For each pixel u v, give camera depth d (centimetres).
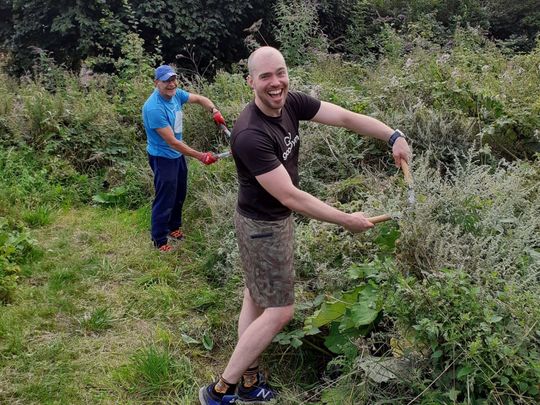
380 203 362
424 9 1312
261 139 269
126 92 755
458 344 257
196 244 511
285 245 293
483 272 289
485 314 257
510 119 499
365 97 616
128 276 471
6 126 688
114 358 370
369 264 327
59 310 420
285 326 338
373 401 291
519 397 249
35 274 469
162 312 420
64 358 367
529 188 398
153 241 519
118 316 416
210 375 356
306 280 376
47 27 1081
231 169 578
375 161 530
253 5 1157
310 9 1035
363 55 1100
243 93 732
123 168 661
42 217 568
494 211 332
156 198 504
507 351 248
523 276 297
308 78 774
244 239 294
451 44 963
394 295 276
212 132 680
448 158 510
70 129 688
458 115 521
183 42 1110
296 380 340
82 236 539
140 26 1090
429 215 319
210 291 434
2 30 1169
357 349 310
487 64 673
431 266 301
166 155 493
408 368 286
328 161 525
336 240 379
